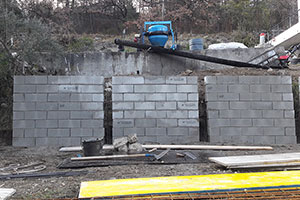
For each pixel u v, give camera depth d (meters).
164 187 3.43
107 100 7.35
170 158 5.26
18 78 6.55
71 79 6.64
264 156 4.76
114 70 9.03
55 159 5.43
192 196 3.20
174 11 19.47
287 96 6.80
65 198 3.20
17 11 10.36
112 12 21.77
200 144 6.50
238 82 6.80
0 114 7.18
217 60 8.73
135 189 3.37
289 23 21.22
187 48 13.08
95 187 3.47
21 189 3.62
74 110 6.60
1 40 7.17
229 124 6.71
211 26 19.98
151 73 9.06
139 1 21.83
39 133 6.50
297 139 7.17
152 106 6.69
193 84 6.80
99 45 15.21
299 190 3.37
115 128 6.60
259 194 3.24
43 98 6.56
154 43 8.80
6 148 6.32
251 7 21.08
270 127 6.71
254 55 9.64
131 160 5.11
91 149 5.35
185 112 6.72
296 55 15.08
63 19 18.39
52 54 8.20
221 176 3.90
